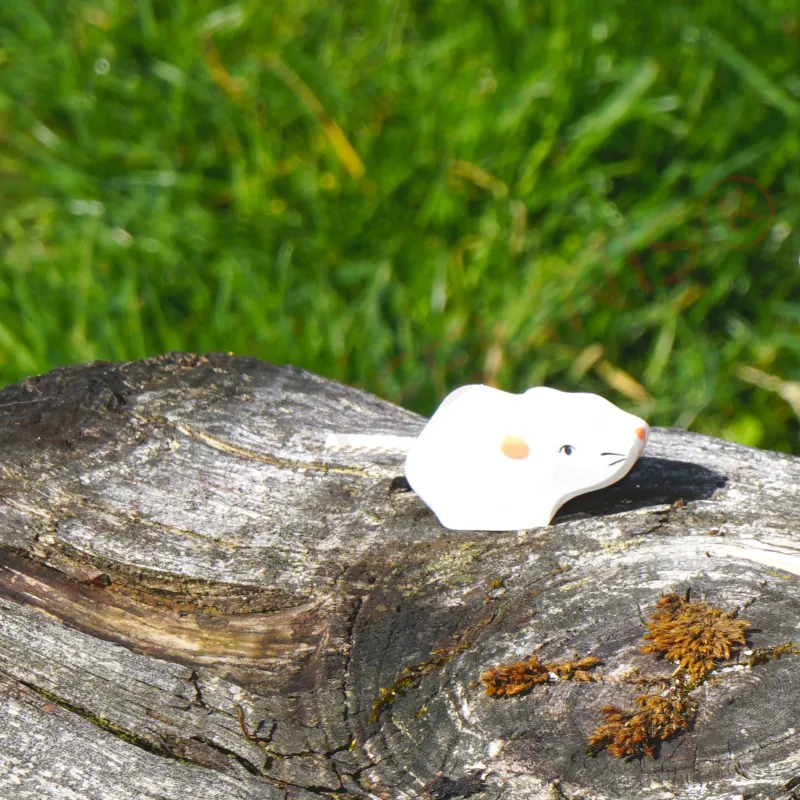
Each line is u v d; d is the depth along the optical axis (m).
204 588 0.59
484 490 0.59
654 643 0.56
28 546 0.59
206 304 0.84
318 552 0.59
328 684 0.56
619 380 0.83
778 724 0.55
